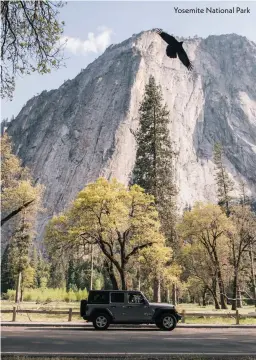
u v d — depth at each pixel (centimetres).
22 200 4506
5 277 9294
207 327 2434
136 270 3806
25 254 5562
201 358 1166
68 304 5038
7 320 2578
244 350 1406
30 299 6644
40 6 838
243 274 5688
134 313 2125
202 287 6925
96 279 8181
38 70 871
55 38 862
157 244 3416
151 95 5094
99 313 2116
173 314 2159
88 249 3516
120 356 1180
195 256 5025
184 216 4856
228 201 6500
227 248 5019
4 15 827
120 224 3262
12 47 859
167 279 3916
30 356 1150
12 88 880
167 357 1177
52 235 3309
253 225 4872
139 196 3450
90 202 3189
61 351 1300
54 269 3678
